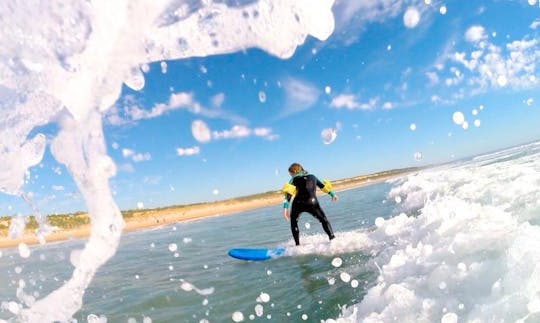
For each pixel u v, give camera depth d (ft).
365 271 12.47
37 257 28.63
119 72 7.73
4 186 8.23
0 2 6.97
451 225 11.24
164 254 25.49
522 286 6.05
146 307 12.88
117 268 21.98
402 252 10.97
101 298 15.05
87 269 8.56
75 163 8.22
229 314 11.10
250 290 13.21
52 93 7.70
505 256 7.18
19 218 9.41
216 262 19.45
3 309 13.69
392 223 17.38
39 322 9.07
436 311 6.88
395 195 34.55
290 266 15.80
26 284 18.93
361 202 37.68
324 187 19.94
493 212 11.06
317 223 28.45
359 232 19.58
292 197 20.63
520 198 12.64
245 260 18.54
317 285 12.27
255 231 31.35
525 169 21.65
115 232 8.37
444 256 8.92
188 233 39.81
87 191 8.32
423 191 27.53
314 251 17.49
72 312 8.94
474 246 8.59
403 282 8.43
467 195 16.89
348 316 8.80
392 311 7.62
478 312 6.21
